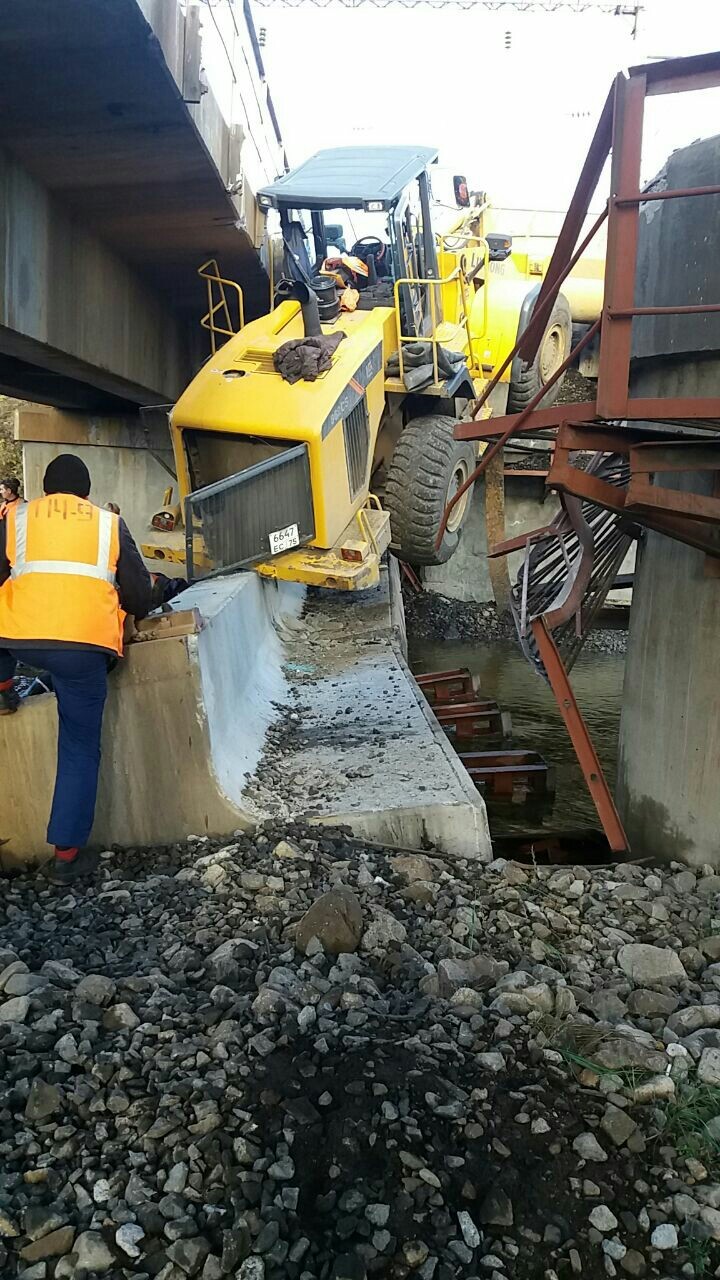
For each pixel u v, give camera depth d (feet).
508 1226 7.97
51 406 43.32
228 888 13.73
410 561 33.32
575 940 13.00
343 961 11.63
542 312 14.94
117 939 12.58
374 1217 7.87
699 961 12.59
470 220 37.96
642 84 11.35
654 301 16.08
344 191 27.58
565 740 28.37
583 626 20.49
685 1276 7.66
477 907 13.58
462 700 30.83
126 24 14.52
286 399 25.68
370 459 29.37
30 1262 7.42
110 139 19.26
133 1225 7.66
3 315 19.85
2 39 14.80
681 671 16.76
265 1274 7.35
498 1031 10.28
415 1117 8.86
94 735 14.05
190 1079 9.29
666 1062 9.86
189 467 27.78
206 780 15.46
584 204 13.84
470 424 15.46
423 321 31.65
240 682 20.49
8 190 20.02
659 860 17.34
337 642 29.19
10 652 13.55
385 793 16.57
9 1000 10.40
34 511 13.50
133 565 14.01
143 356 32.45
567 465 14.26
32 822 15.24
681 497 13.38
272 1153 8.46
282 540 25.76
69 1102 9.01
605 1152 8.70
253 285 35.50
